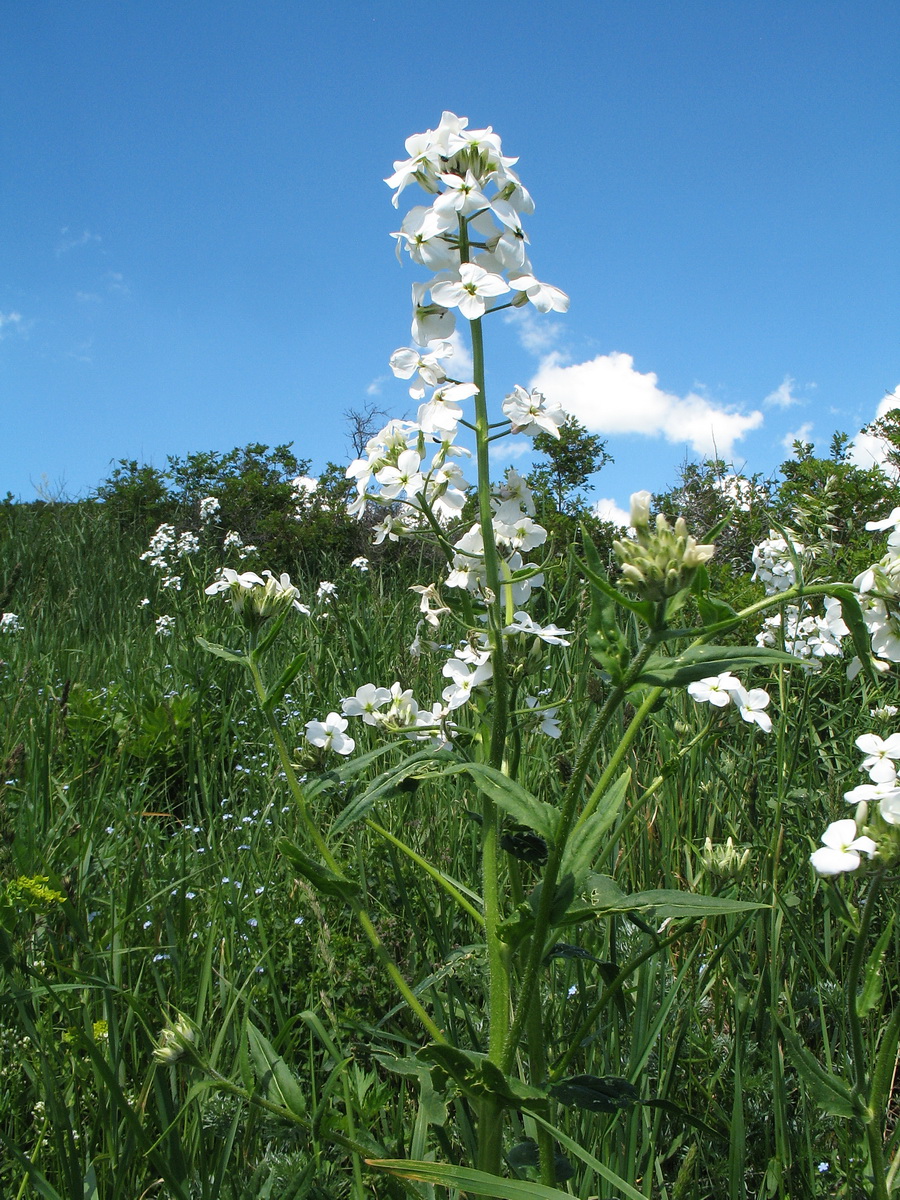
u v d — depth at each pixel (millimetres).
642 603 1541
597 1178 2148
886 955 2850
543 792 3662
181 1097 2238
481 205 1904
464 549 2252
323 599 7738
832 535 4625
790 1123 2379
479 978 2734
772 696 4352
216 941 2871
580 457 10320
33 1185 1900
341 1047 2416
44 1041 2262
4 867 2785
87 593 9477
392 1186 2002
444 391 2029
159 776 4785
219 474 17203
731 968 2869
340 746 2320
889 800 1562
